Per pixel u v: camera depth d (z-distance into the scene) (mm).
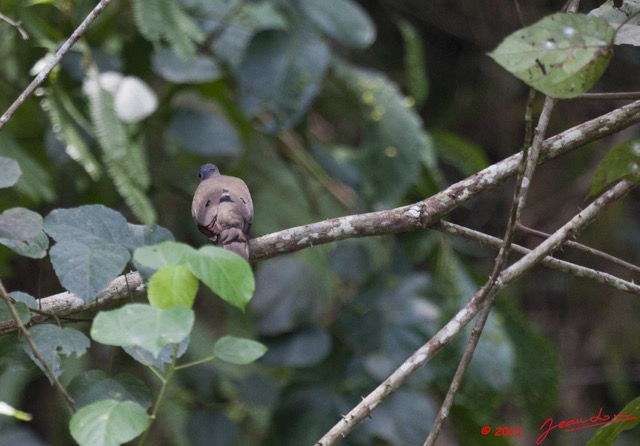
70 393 6379
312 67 11680
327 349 11078
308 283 11469
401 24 13078
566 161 17438
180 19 9820
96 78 9703
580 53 5902
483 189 7617
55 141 10922
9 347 6547
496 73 17734
